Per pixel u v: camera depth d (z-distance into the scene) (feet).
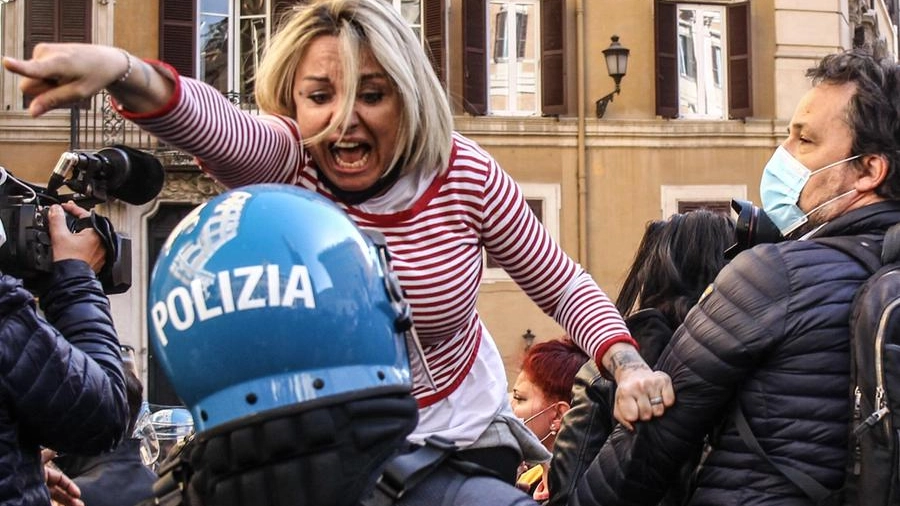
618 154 66.69
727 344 8.77
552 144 66.13
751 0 68.23
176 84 6.27
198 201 60.39
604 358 8.25
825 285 8.79
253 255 5.08
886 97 9.31
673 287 11.49
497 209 7.65
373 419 5.14
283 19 7.64
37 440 8.34
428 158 7.30
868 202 9.36
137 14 61.87
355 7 7.07
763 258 8.95
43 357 8.13
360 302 5.19
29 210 8.94
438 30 64.13
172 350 5.14
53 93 5.59
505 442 7.91
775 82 68.28
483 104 65.21
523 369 14.80
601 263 66.49
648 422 8.87
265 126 7.01
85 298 9.06
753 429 8.83
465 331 7.81
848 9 73.31
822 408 8.68
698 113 68.33
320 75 7.06
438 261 7.42
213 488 5.12
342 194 7.31
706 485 9.07
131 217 59.77
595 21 66.80
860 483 8.36
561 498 10.80
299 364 5.05
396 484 6.23
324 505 5.05
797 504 8.67
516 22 66.54
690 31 67.97
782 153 9.69
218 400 5.06
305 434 5.00
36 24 61.16
